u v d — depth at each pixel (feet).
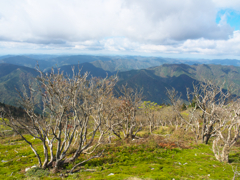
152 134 98.07
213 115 71.36
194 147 71.31
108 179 35.01
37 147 71.61
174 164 50.70
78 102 43.60
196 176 40.37
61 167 43.11
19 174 39.47
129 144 71.77
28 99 36.55
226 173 42.60
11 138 96.32
